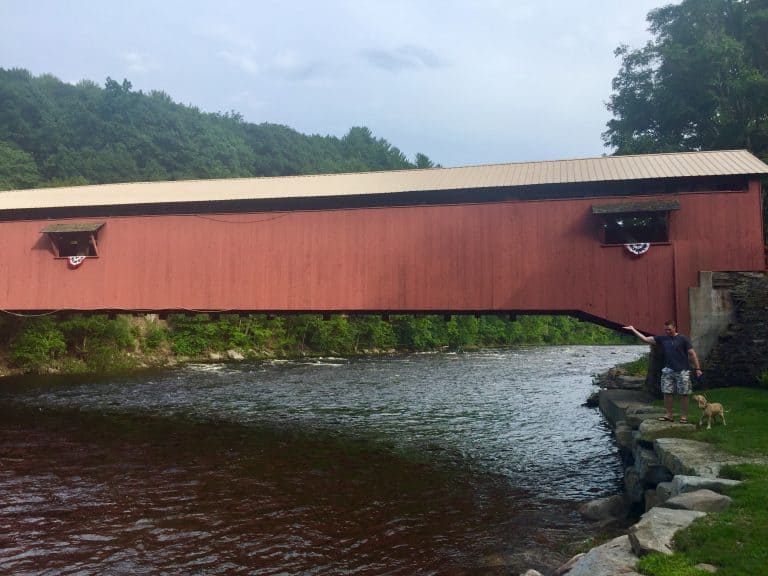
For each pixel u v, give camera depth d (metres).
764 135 27.62
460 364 40.03
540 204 16.61
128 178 84.31
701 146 30.23
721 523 5.37
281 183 20.25
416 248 17.47
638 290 15.62
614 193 16.31
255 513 9.88
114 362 32.97
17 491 11.05
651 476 8.88
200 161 100.50
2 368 29.27
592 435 16.17
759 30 29.84
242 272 18.73
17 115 83.06
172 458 13.65
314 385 26.94
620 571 4.87
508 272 16.67
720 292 14.84
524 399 22.83
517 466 13.07
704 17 30.16
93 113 95.88
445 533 8.95
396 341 58.91
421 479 12.02
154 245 19.48
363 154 146.25
